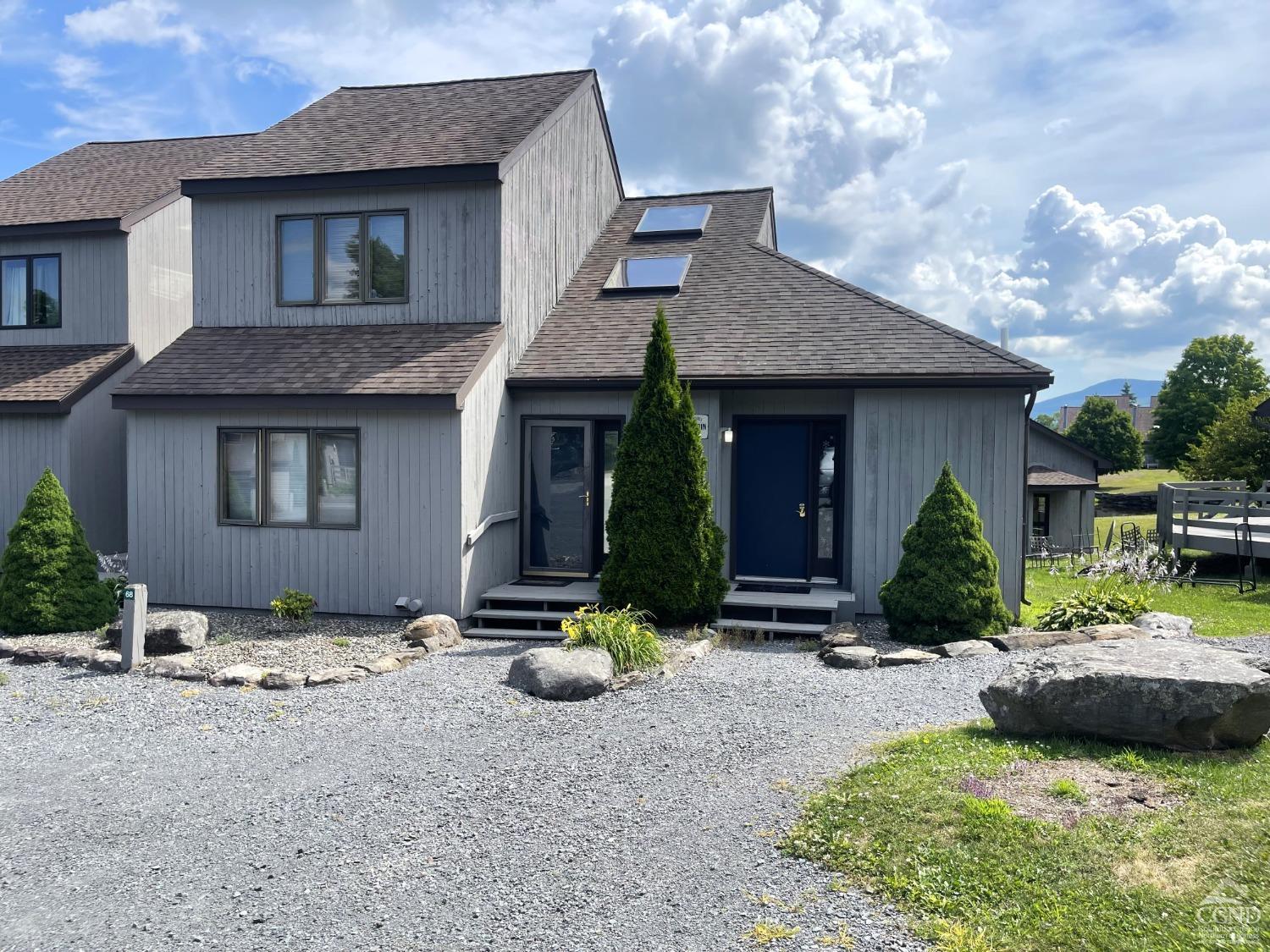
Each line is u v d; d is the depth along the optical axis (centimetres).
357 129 1416
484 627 1152
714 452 1225
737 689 794
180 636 961
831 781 556
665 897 435
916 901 414
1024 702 601
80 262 1577
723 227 1639
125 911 443
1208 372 5803
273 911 437
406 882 461
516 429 1288
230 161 1345
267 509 1183
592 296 1462
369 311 1279
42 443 1434
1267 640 1005
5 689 852
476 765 624
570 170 1511
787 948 387
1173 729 563
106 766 647
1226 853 429
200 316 1339
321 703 786
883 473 1167
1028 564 2230
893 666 875
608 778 590
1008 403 1130
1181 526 1900
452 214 1243
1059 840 448
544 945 398
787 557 1270
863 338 1219
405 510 1130
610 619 888
